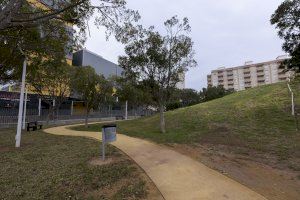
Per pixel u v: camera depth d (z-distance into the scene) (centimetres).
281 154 1027
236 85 10862
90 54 5584
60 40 1342
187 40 1706
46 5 1159
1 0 962
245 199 605
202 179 740
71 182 784
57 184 780
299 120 1614
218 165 880
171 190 673
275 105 2016
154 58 1644
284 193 648
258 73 10394
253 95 2564
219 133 1505
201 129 1673
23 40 1288
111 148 1230
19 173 920
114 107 5666
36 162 1054
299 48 1530
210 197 619
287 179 754
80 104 5381
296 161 931
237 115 1939
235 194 634
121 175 809
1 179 862
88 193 706
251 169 844
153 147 1227
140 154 1077
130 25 1253
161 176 781
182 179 747
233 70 11006
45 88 3091
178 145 1248
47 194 718
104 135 1020
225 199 606
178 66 1717
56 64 1648
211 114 2106
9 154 1246
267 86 2888
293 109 1773
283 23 1543
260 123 1662
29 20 895
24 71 1491
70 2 1069
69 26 1321
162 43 1656
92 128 2583
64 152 1210
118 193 680
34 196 710
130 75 1706
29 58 1502
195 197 623
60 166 963
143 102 4800
